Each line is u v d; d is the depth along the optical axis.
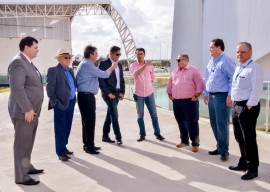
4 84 33.28
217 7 10.94
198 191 3.39
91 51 4.77
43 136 6.16
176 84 4.93
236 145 5.12
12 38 41.72
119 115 8.51
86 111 4.81
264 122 6.25
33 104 3.53
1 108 11.04
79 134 6.30
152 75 5.73
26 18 41.94
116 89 5.31
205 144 5.29
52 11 41.88
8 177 3.88
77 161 4.52
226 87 4.25
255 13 9.95
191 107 4.85
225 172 3.95
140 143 5.49
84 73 4.76
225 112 4.30
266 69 10.35
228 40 10.70
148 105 5.67
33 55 3.53
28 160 3.67
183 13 12.12
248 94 3.60
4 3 37.47
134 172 4.02
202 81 4.80
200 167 4.16
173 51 12.61
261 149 4.83
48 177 3.88
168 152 4.90
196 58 11.83
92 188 3.53
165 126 6.90
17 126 3.52
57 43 44.19
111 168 4.20
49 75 4.40
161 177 3.83
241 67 3.67
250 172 3.69
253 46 10.09
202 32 11.72
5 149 5.22
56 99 4.42
